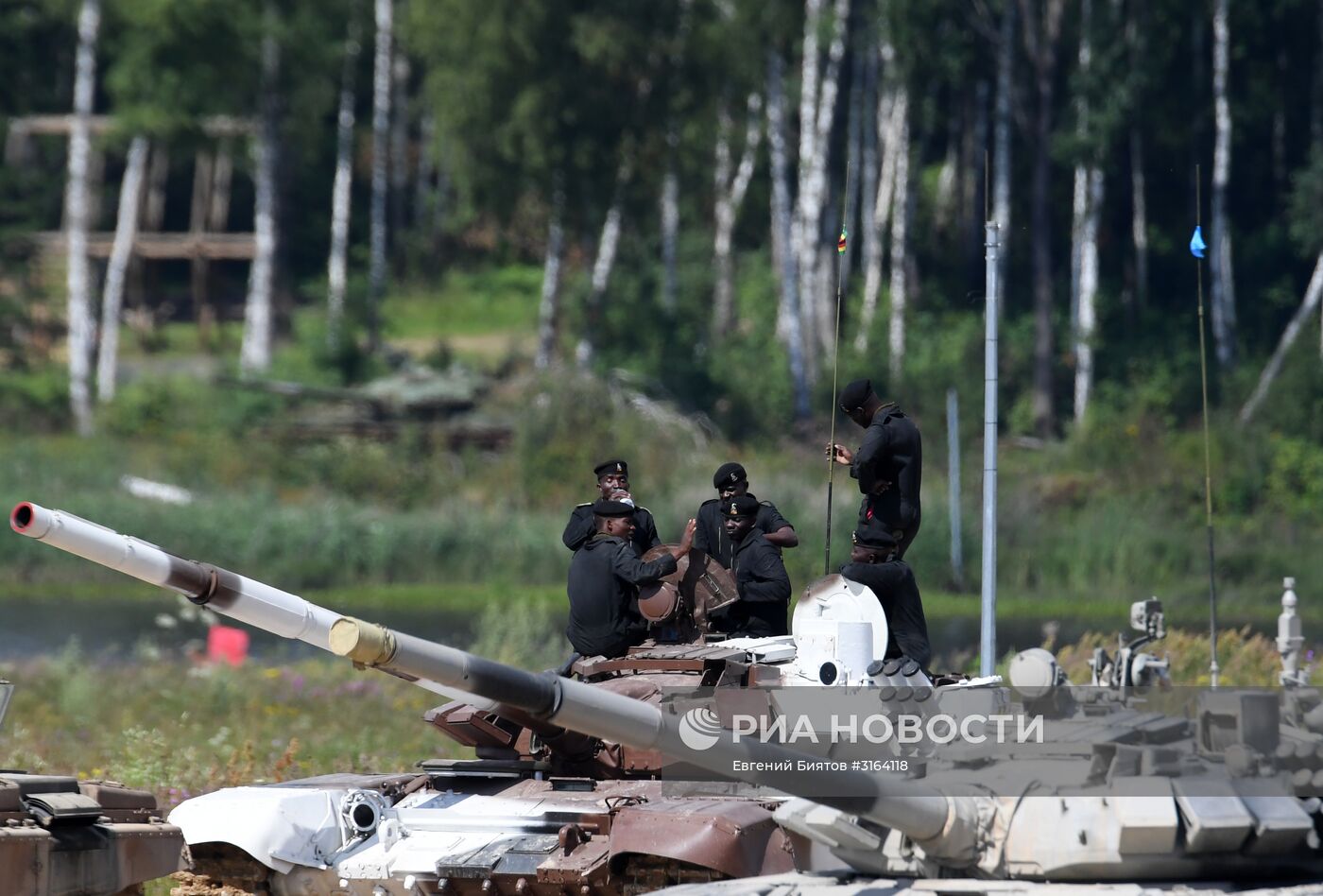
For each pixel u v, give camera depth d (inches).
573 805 1230.3
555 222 6545.3
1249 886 995.3
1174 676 2422.5
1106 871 964.6
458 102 6378.0
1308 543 4724.4
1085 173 6437.0
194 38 6594.5
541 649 2987.2
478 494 5206.7
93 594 4237.2
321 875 1230.9
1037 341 6063.0
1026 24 6368.1
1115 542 4436.5
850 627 1229.1
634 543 1529.3
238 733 2145.7
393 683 2647.6
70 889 1088.2
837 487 4783.5
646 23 6294.3
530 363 6525.6
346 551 4574.3
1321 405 5600.4
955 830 963.3
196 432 5821.9
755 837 1135.6
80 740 2101.4
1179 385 6048.2
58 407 6368.1
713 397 6333.7
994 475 1660.9
